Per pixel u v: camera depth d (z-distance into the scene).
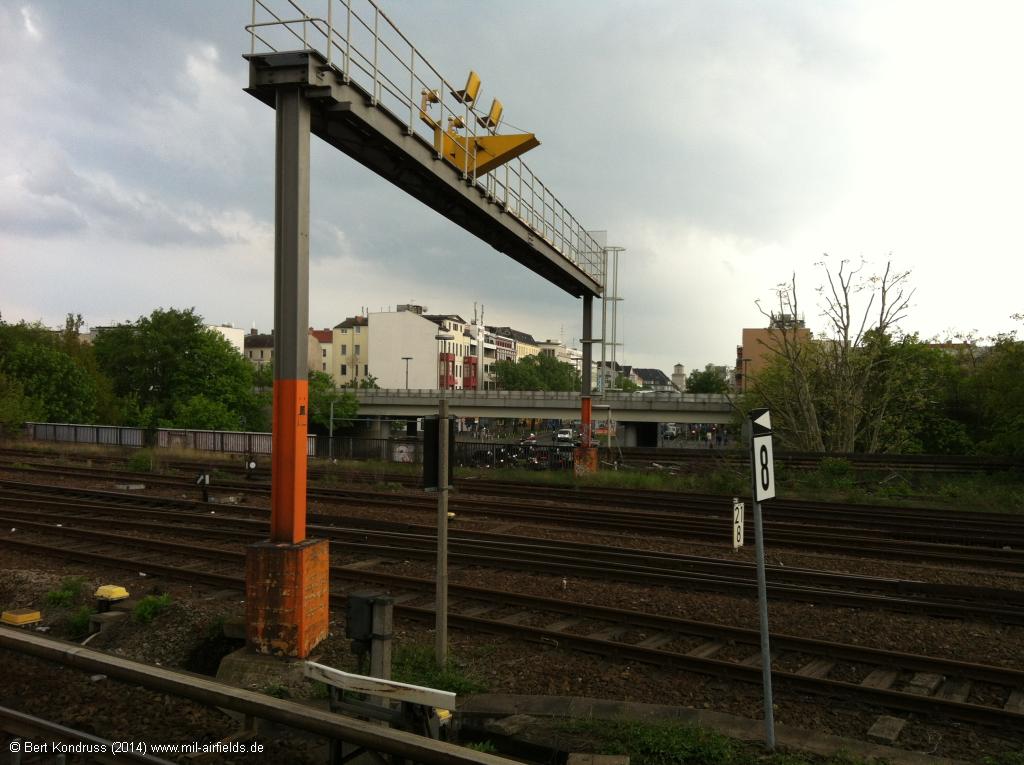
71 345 63.97
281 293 7.64
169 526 15.20
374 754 4.84
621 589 11.04
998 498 23.17
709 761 5.51
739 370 95.88
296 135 7.75
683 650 8.38
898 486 26.52
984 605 9.99
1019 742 6.08
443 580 7.58
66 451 36.03
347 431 67.81
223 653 8.15
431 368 103.31
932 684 7.24
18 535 14.77
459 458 33.94
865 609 10.13
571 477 27.27
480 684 7.16
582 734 5.96
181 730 5.80
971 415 39.19
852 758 5.50
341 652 7.89
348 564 12.55
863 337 36.50
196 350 62.00
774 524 17.28
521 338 175.00
